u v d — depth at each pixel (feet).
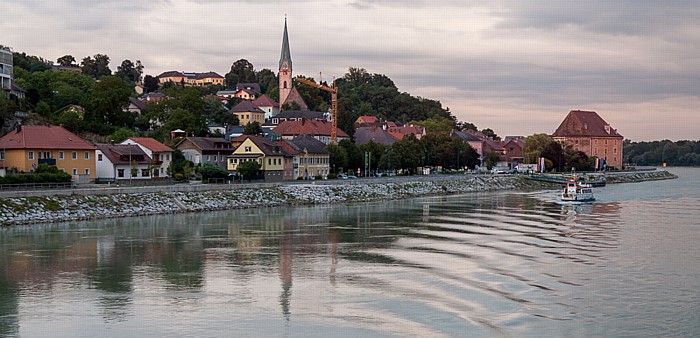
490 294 215.10
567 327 181.47
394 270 251.39
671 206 500.74
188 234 336.90
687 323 184.34
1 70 582.76
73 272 246.68
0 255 276.82
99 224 367.86
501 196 606.14
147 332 178.91
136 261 266.98
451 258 274.16
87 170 488.02
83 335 176.86
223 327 183.11
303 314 194.70
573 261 266.16
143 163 520.83
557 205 508.53
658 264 259.39
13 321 188.44
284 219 402.11
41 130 474.49
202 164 583.17
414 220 400.67
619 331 178.09
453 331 178.91
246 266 258.98
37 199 379.35
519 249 294.46
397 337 174.91
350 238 327.06
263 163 586.45
